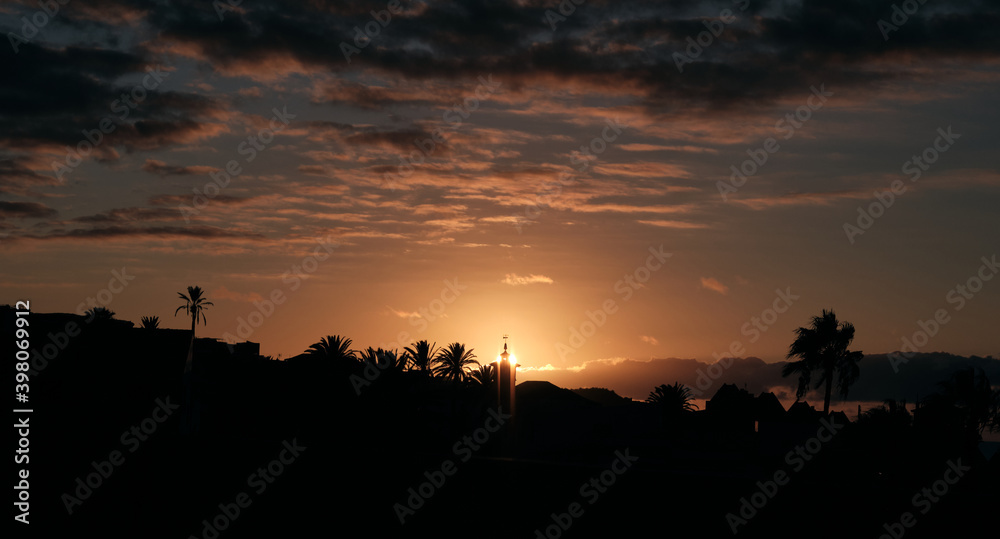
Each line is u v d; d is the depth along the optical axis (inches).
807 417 2901.1
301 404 2923.2
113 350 2237.9
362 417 2928.2
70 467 1369.3
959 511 741.3
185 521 1132.5
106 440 1530.5
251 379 3038.9
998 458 1847.9
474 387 3157.0
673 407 3676.2
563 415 3011.8
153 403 2134.6
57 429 1726.1
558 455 2864.2
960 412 1936.5
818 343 2682.1
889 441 1909.4
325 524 1080.8
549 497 940.6
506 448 2984.7
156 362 2236.7
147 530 1113.4
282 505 1138.7
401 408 2950.3
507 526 967.0
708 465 2517.2
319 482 1133.7
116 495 1219.2
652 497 880.3
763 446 2416.3
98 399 2053.4
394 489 1067.3
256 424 2940.5
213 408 2957.7
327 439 2888.8
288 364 3075.8
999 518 722.2
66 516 1169.4
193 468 1215.6
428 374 3336.6
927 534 750.5
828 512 784.9
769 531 814.5
